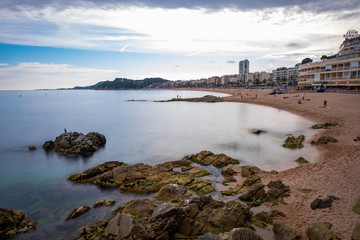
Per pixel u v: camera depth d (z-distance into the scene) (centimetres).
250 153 2456
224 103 9206
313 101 6131
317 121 3903
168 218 1134
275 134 3275
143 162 2375
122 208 1448
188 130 3906
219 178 1853
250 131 3584
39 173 2191
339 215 1122
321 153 2212
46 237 1227
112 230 1125
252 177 1708
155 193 1638
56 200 1647
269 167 2022
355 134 2658
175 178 1830
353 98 5691
